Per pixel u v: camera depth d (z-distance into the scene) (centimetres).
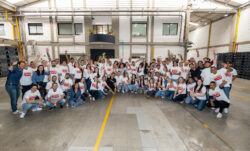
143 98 606
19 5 1205
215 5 1300
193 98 482
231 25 1385
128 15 1194
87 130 335
